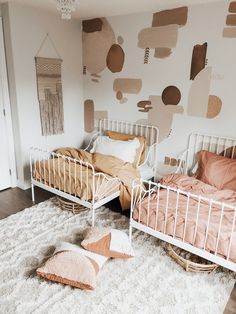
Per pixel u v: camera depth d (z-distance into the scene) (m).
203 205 2.36
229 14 2.75
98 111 4.07
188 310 1.84
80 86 4.09
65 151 3.44
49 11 3.37
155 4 2.94
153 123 3.55
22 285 2.00
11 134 3.46
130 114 3.74
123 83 3.69
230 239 1.86
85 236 2.43
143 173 3.38
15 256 2.29
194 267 2.15
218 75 2.95
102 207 3.14
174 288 2.02
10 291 1.95
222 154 3.11
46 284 2.01
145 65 3.43
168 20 3.12
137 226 2.33
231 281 2.10
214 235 1.94
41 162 3.08
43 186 3.05
